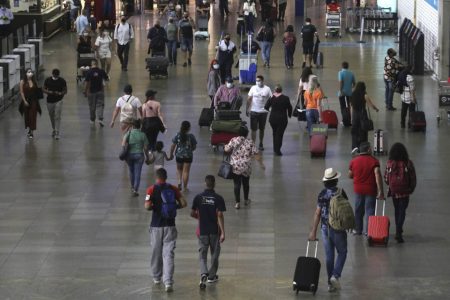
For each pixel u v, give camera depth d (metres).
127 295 38.44
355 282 39.38
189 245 43.84
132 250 43.44
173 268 38.81
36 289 39.19
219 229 39.16
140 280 39.97
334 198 38.31
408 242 43.81
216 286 39.22
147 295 38.44
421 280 39.50
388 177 43.38
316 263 38.25
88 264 41.78
